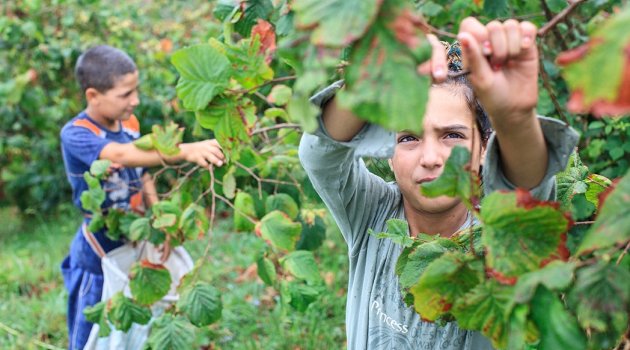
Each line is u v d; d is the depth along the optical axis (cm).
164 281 201
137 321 205
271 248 201
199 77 133
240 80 151
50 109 461
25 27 407
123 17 469
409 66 64
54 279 405
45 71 452
